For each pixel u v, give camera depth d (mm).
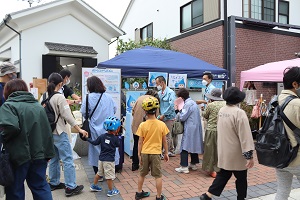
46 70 11188
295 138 2730
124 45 13672
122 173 5281
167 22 14820
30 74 11078
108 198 4043
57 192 4258
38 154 2904
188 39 12391
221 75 7578
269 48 11188
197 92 10016
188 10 12961
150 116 3988
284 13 12562
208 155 4977
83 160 6176
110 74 5758
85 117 4566
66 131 4117
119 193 4242
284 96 2896
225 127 3367
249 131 3207
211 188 3506
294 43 11805
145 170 3926
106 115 4613
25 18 10805
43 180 3078
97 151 4566
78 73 13344
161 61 7414
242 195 3469
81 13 11906
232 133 3312
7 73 3355
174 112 6207
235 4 11055
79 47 11805
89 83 4672
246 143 3170
